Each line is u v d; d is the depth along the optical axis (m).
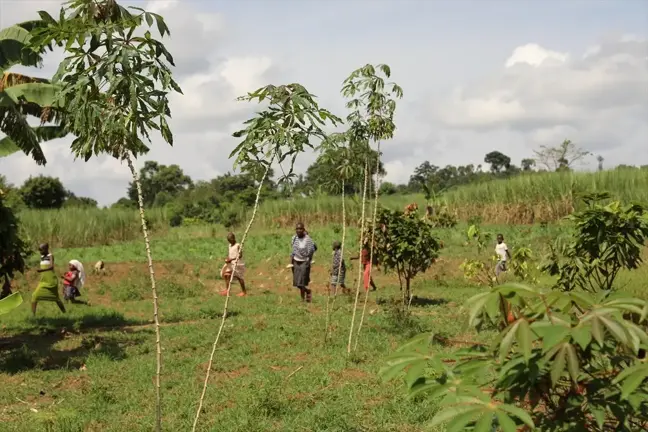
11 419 7.28
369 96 9.88
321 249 26.83
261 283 20.31
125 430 6.68
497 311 2.65
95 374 9.20
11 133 12.74
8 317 14.26
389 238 13.57
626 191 30.31
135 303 16.77
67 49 4.97
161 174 77.25
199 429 6.64
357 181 10.20
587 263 7.82
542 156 54.94
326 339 10.53
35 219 33.47
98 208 37.84
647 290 12.56
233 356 10.06
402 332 11.39
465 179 86.81
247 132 5.57
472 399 2.69
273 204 40.25
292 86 5.62
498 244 16.95
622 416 2.69
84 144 5.16
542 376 2.81
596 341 2.70
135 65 4.96
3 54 12.46
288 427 6.54
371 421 6.63
